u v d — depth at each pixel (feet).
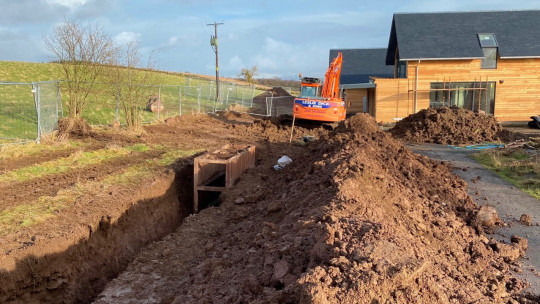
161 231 33.40
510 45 91.45
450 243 22.11
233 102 129.90
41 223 25.17
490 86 92.84
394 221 21.47
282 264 16.19
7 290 19.90
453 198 32.71
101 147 48.49
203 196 39.99
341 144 35.88
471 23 96.84
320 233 16.85
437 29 95.71
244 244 22.79
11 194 30.58
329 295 12.96
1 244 21.93
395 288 13.53
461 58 89.25
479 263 21.25
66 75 58.13
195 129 72.23
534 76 92.22
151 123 71.72
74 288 23.21
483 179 41.22
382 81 92.94
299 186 28.94
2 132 53.62
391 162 35.99
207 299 17.03
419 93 92.73
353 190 22.95
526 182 39.34
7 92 83.61
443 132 65.72
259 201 33.68
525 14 98.68
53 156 42.88
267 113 110.11
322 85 84.74
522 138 65.21
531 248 25.14
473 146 59.41
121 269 27.02
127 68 61.93
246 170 43.55
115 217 27.76
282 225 21.65
